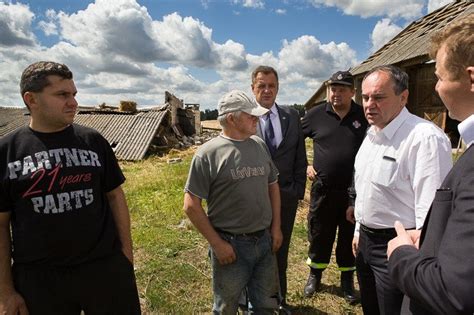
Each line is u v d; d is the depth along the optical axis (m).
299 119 3.22
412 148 1.98
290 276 3.81
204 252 4.41
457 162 1.16
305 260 4.18
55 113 1.88
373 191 2.16
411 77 11.21
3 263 1.87
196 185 2.26
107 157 2.21
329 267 3.99
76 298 1.99
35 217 1.84
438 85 1.19
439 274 0.99
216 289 2.35
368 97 2.12
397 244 1.32
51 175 1.87
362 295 2.44
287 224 3.06
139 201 7.03
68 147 1.98
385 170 2.09
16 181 1.83
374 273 2.24
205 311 3.19
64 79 1.90
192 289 3.55
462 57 1.08
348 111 3.25
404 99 2.09
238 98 2.24
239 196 2.26
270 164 2.54
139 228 5.36
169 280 3.71
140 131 18.88
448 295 0.95
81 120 20.86
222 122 2.31
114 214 2.26
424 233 1.32
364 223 2.25
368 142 2.31
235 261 2.30
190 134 26.05
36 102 1.87
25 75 1.87
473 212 0.95
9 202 1.87
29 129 1.95
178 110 25.75
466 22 1.10
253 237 2.32
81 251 1.94
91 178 2.02
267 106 3.03
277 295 2.49
